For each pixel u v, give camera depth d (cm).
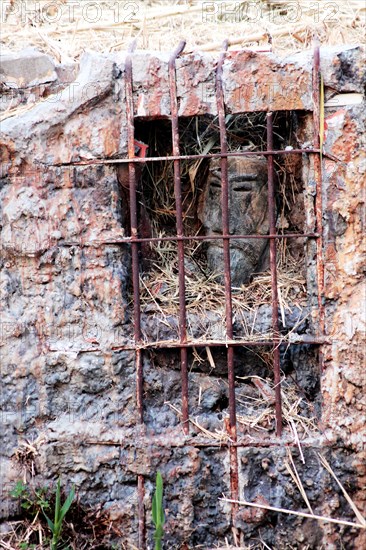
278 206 491
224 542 450
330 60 447
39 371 458
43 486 454
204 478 450
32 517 459
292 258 491
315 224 453
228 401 468
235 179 481
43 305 459
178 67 449
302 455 448
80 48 552
